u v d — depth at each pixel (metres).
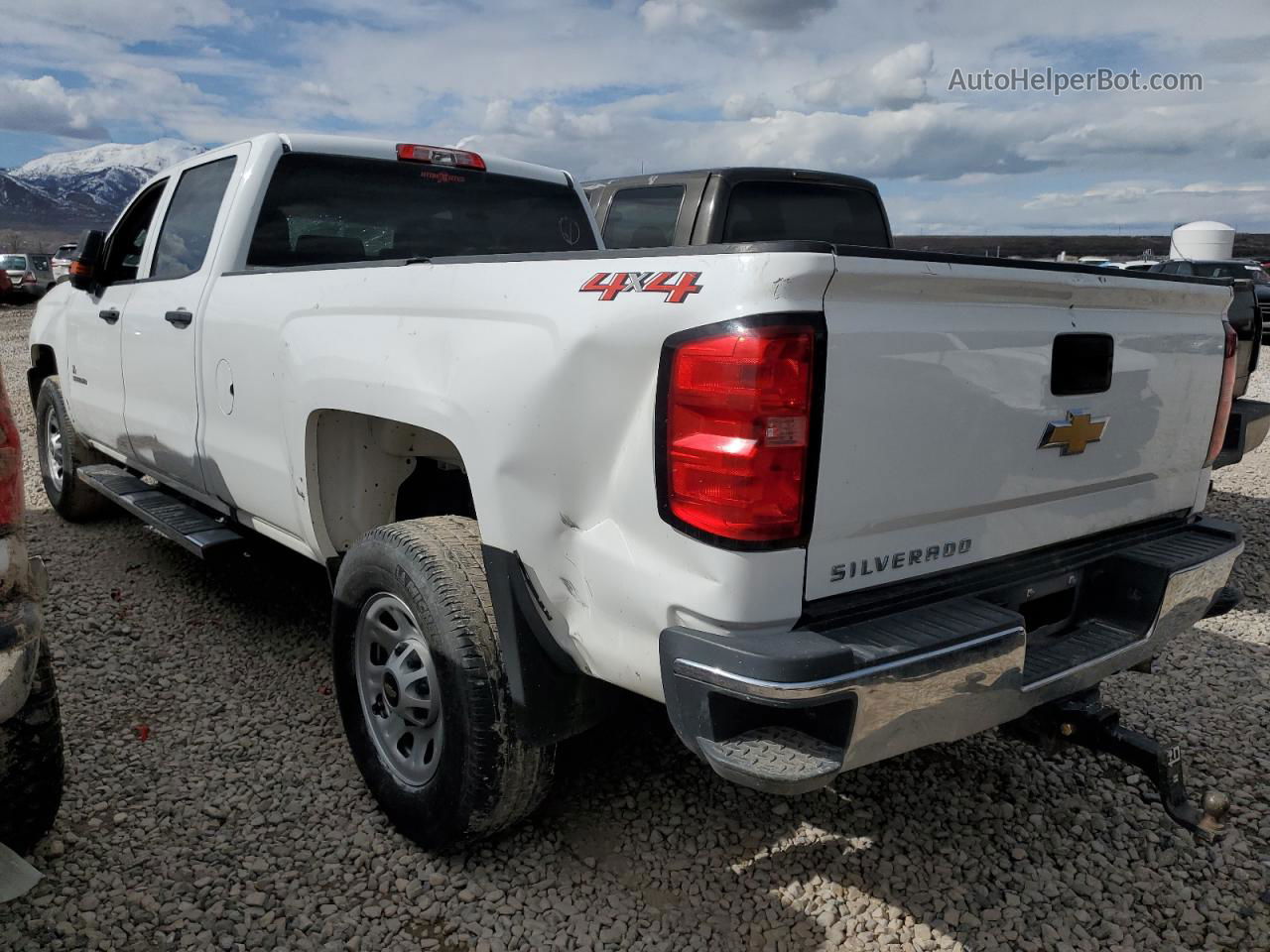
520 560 2.22
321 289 2.86
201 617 4.14
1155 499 2.74
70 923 2.27
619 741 3.19
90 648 3.78
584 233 4.48
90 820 2.68
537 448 2.12
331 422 2.91
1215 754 3.21
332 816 2.74
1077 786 3.01
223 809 2.75
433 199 3.98
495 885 2.47
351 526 3.04
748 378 1.76
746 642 1.80
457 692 2.31
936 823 2.80
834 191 6.52
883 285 1.89
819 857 2.62
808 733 1.89
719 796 2.89
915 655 1.85
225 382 3.35
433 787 2.46
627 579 1.99
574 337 2.03
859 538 1.97
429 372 2.41
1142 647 2.44
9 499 1.95
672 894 2.46
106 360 4.44
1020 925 2.38
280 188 3.58
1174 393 2.65
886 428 1.95
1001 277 2.07
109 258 4.68
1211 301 2.70
